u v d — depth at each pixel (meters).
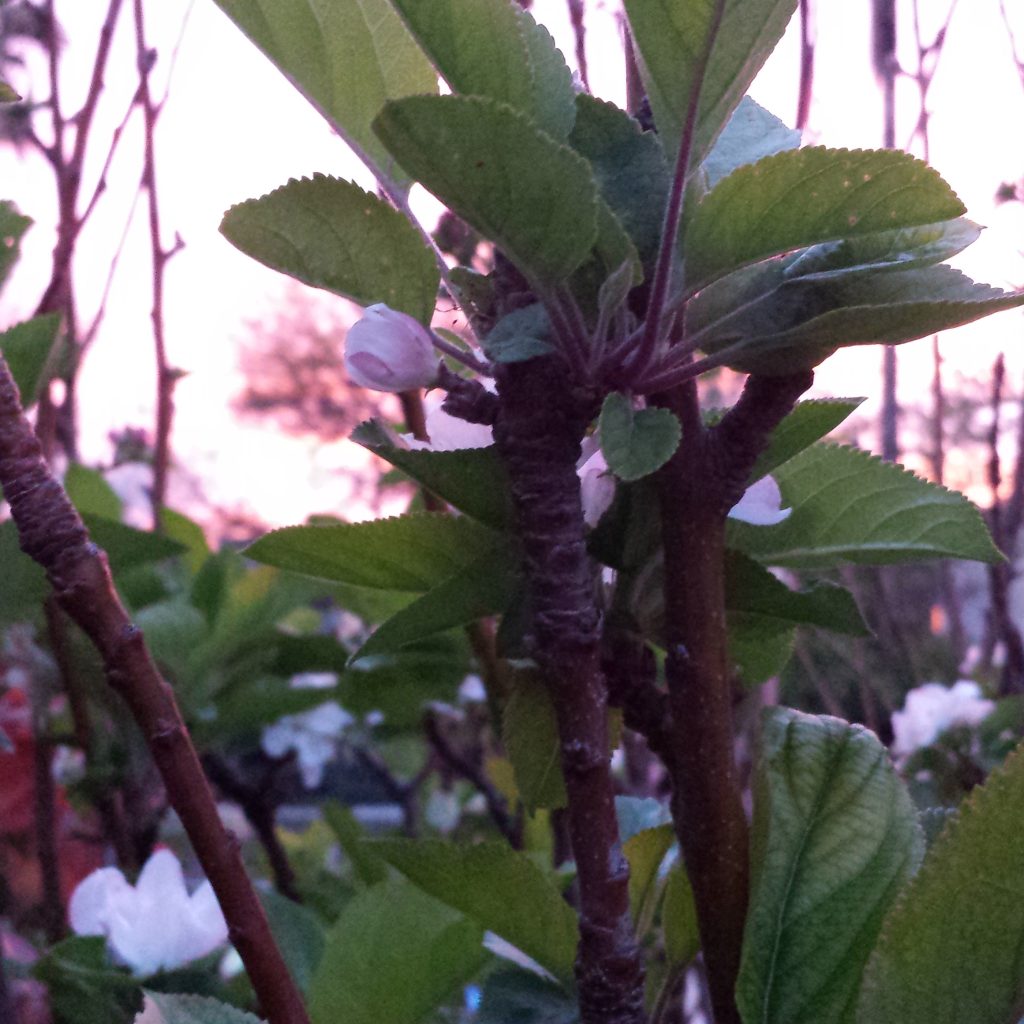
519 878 0.26
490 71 0.20
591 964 0.19
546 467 0.19
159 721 0.19
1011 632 0.57
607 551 0.22
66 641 0.46
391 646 0.24
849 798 0.22
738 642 0.25
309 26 0.22
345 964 0.30
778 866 0.22
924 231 0.20
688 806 0.21
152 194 0.50
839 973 0.21
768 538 0.26
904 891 0.19
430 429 0.23
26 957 0.48
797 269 0.21
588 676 0.19
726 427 0.20
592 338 0.20
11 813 0.56
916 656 0.70
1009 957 0.19
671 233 0.19
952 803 0.54
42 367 0.31
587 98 0.21
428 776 0.82
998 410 0.55
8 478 0.19
